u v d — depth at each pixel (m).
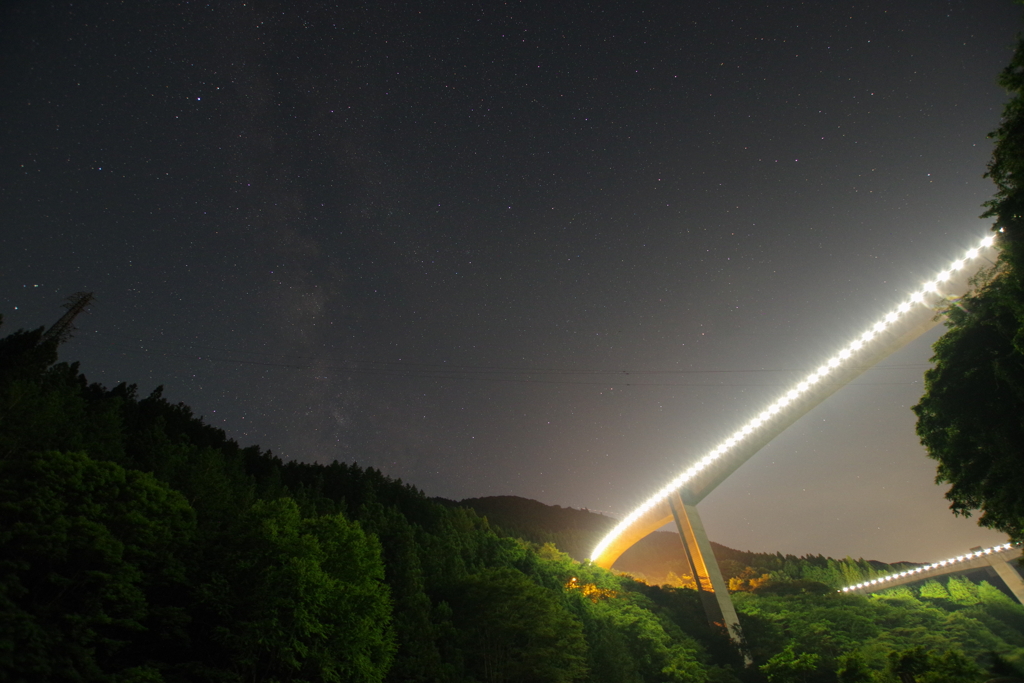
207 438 113.31
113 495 39.97
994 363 29.50
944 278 53.62
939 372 32.94
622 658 69.69
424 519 115.81
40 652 29.61
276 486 90.88
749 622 105.81
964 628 115.00
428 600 61.31
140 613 36.28
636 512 136.25
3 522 35.22
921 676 51.69
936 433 33.91
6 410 54.06
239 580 43.53
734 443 102.75
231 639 39.81
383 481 136.12
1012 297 27.14
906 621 119.38
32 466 37.84
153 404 109.25
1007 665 55.88
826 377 83.62
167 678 37.59
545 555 135.38
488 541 107.38
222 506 61.56
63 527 34.66
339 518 51.34
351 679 43.91
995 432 30.42
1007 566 146.88
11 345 79.94
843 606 124.31
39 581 35.22
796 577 191.50
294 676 45.69
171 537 42.62
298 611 40.09
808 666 64.25
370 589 46.66
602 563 167.88
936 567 161.50
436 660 53.06
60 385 77.19
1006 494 30.48
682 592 127.31
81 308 84.38
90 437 63.03
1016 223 26.80
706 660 87.75
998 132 25.09
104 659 37.81
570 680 57.41
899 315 71.38
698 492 114.50
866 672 56.59
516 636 60.41
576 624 62.53
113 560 35.47
